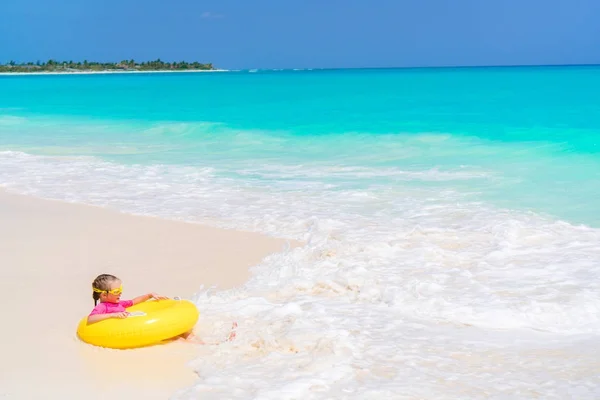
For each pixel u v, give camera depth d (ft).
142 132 79.61
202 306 22.24
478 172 48.11
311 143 66.69
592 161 50.57
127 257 28.78
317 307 22.29
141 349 18.79
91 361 17.94
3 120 95.86
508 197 39.52
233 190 43.80
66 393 16.11
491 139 63.26
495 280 25.12
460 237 31.07
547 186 42.34
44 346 18.89
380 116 84.12
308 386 16.14
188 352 18.63
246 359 18.11
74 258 28.50
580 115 76.79
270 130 75.82
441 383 16.46
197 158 59.82
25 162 58.13
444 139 64.80
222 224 34.76
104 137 76.69
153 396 16.02
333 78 228.43
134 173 51.52
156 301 20.53
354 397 15.64
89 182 47.65
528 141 60.90
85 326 19.08
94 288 19.58
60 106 115.75
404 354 18.24
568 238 30.53
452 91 123.03
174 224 34.71
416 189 42.68
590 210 35.83
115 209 38.52
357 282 24.48
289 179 47.65
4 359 18.01
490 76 198.70
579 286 24.03
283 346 18.74
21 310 21.91
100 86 191.52
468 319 21.20
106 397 15.96
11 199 41.68
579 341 19.29
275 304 22.74
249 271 26.89
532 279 25.08
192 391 16.11
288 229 33.60
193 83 207.72
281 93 134.31
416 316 21.61
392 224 33.81
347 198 40.42
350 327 20.43
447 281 25.08
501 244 29.66
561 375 16.89
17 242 31.04
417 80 181.37
